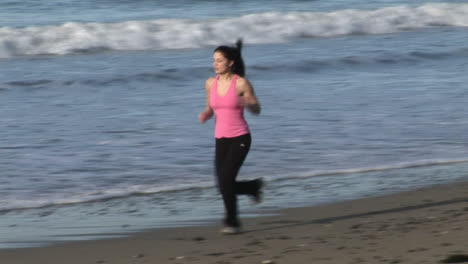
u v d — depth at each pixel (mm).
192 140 48406
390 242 24031
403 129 51188
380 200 32812
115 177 39000
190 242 26281
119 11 134750
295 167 40938
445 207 30703
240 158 27250
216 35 108188
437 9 131500
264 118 55062
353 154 44062
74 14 129500
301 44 104375
